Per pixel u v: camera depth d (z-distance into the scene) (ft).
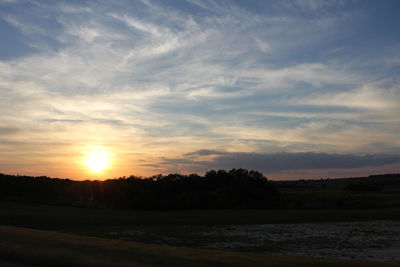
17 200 248.93
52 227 146.41
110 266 39.70
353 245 106.73
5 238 56.49
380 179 636.48
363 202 270.87
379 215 201.46
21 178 290.97
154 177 301.43
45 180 298.76
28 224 150.51
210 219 181.16
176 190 285.84
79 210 214.48
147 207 238.07
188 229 147.33
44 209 210.38
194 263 41.45
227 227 156.46
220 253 49.88
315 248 100.53
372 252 94.53
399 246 105.09
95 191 271.69
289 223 173.17
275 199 270.67
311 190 421.59
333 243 110.73
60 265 40.86
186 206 246.06
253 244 107.45
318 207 255.91
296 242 112.68
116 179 286.25
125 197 252.62
